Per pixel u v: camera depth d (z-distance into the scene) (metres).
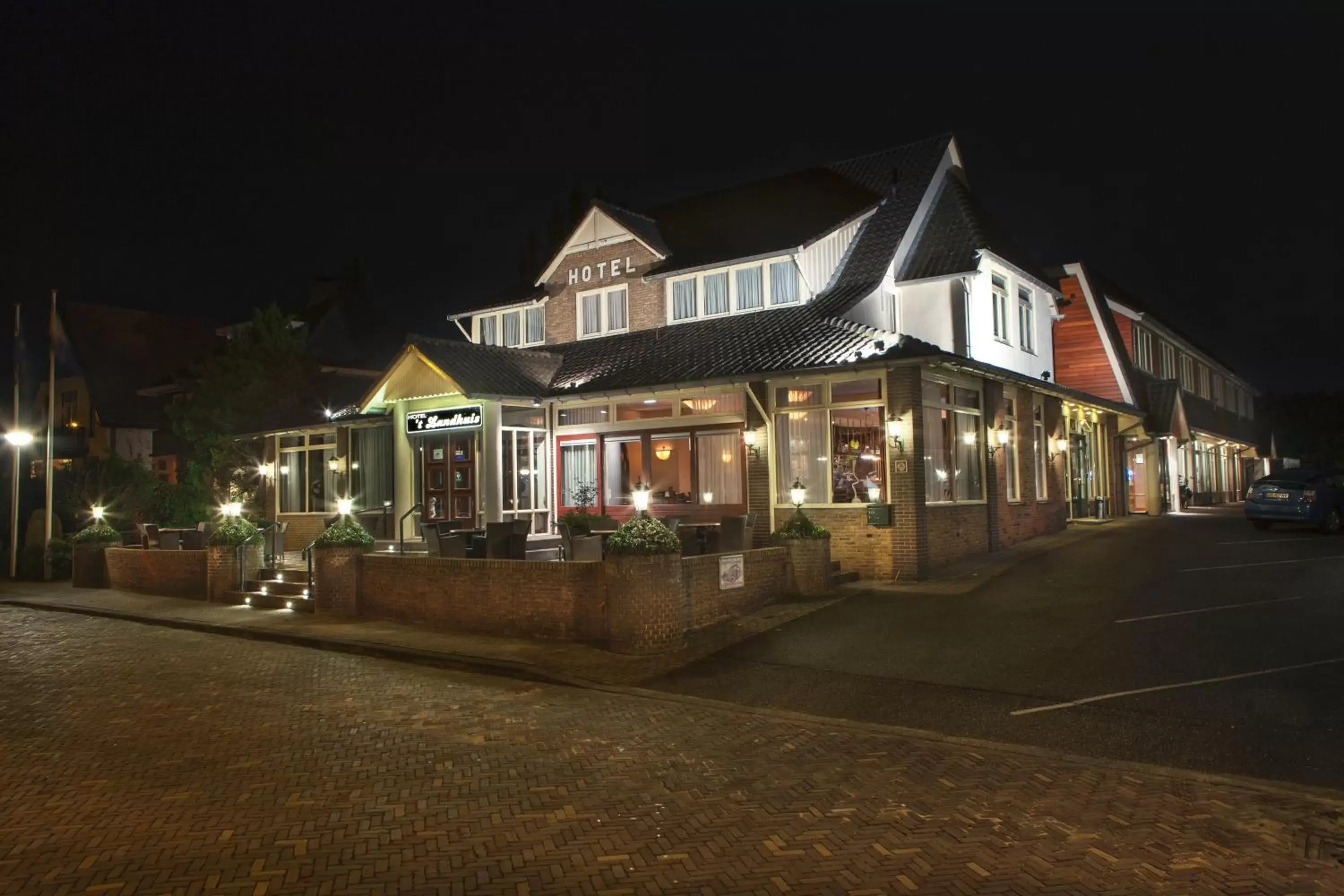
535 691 10.53
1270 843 5.67
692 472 19.25
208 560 18.78
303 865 5.59
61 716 9.65
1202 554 16.61
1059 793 6.64
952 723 8.59
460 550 14.92
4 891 5.25
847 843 5.81
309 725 9.05
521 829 6.14
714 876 5.35
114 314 40.66
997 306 22.28
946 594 14.35
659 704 9.77
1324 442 57.91
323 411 25.50
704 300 21.95
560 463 21.22
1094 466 27.30
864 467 16.89
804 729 8.62
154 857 5.73
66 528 27.11
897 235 21.12
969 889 5.12
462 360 20.36
